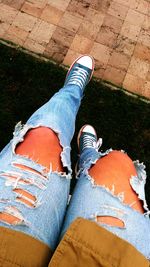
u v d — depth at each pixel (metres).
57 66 2.08
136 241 1.01
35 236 0.92
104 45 2.20
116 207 1.06
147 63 2.21
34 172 1.08
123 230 1.01
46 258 0.83
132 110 2.06
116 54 2.19
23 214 0.95
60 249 0.75
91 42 2.19
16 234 0.81
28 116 1.95
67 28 2.20
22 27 2.15
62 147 1.24
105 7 2.29
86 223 0.80
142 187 1.22
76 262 0.74
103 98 2.05
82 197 1.11
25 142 1.20
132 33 2.26
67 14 2.23
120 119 2.03
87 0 2.29
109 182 1.16
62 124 1.41
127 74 2.16
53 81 2.04
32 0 2.23
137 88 2.13
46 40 2.14
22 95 1.98
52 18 2.21
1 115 1.92
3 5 2.18
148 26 2.30
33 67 2.05
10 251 0.78
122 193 1.13
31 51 2.09
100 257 0.74
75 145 1.92
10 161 1.11
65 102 1.59
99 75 2.12
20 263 0.77
